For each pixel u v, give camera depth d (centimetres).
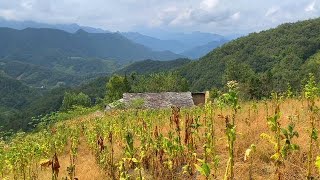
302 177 729
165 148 910
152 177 904
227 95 693
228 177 656
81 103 8806
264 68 13812
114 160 1083
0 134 2139
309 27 15662
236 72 9319
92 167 1113
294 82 7388
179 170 914
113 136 1446
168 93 4878
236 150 874
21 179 1140
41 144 1518
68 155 1470
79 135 1956
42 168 1221
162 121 1694
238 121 1204
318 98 1420
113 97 8388
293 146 623
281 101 1547
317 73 7294
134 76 10531
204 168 581
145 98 4703
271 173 770
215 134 1049
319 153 782
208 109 1211
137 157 974
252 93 5991
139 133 1263
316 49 13675
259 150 841
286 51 13862
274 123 639
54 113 3688
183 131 1240
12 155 1150
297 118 1005
